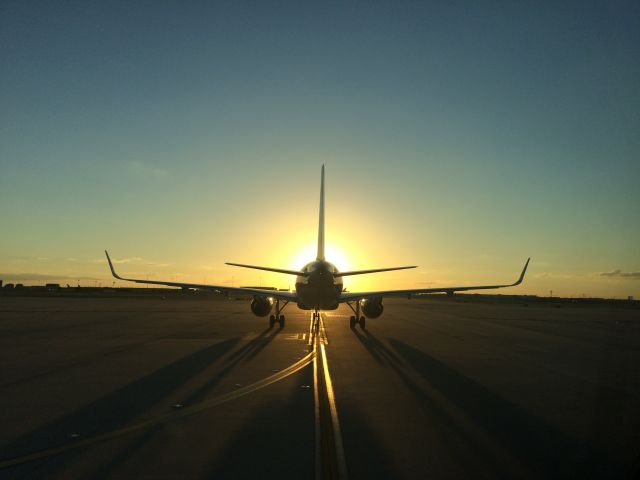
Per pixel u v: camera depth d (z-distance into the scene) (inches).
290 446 288.2
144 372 529.3
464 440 303.6
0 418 345.7
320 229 1246.9
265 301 1123.3
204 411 366.9
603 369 590.6
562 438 310.7
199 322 1259.2
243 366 571.8
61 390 437.7
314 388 450.9
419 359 646.5
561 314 2082.9
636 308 3378.4
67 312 1636.3
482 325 1294.3
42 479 238.5
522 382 498.6
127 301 2869.1
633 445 297.7
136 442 294.4
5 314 1505.9
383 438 305.1
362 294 1101.7
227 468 253.8
